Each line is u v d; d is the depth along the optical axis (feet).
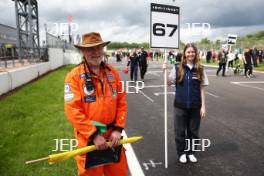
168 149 18.25
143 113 28.84
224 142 19.57
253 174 14.69
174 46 15.87
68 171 14.19
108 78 9.39
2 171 14.02
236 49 115.55
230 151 17.85
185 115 15.52
